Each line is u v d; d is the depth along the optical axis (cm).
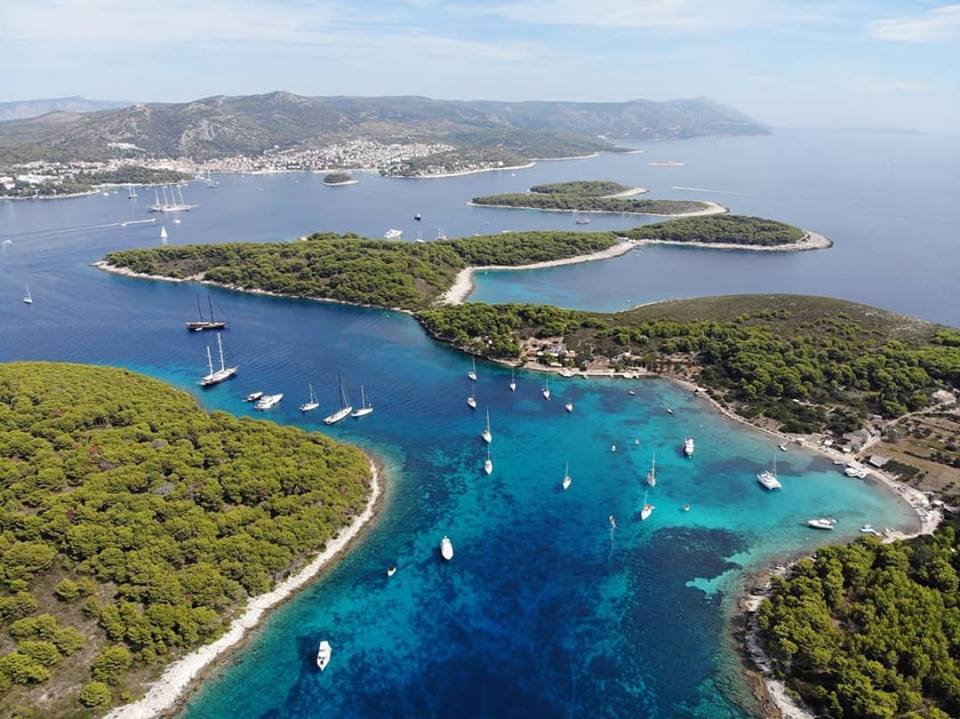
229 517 12938
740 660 10850
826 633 10525
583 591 12681
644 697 10288
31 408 15725
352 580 12838
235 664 10762
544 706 10169
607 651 11212
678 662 10931
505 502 15588
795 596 11588
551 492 16000
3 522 11638
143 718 9656
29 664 9519
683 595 12525
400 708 10125
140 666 10244
